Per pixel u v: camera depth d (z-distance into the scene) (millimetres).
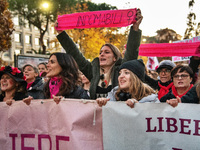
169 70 3371
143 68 2291
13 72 2641
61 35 2969
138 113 1900
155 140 1877
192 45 3959
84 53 22641
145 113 1891
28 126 2201
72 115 2021
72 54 2971
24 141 2215
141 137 1894
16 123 2234
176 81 2678
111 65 2818
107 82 2777
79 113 2010
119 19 2664
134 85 2158
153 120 1879
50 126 2117
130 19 2613
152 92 2297
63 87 2359
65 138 2041
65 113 2045
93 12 2803
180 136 1824
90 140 1982
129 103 1901
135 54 2658
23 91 2730
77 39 22047
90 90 2824
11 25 13359
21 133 2223
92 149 1974
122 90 2297
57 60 2430
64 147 2047
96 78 2826
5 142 2262
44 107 2148
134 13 2605
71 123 2010
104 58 2773
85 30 22031
